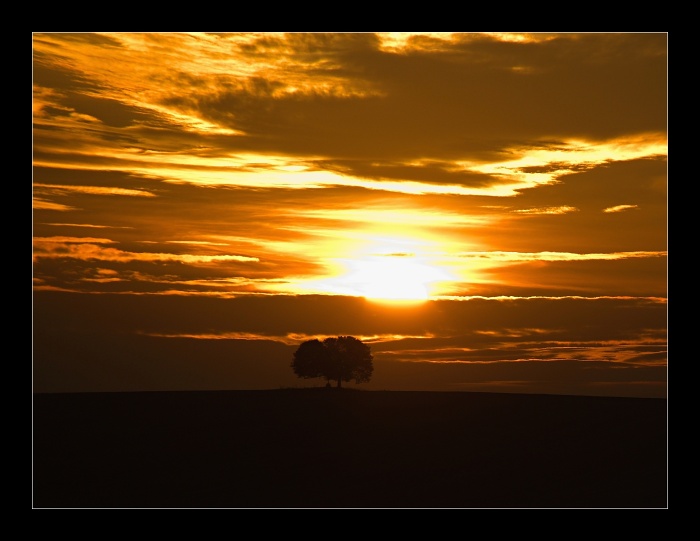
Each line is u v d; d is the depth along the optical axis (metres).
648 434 80.06
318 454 77.44
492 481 67.62
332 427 87.56
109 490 66.81
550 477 68.25
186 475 71.44
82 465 74.25
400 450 78.06
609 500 61.56
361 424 88.69
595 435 80.56
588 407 93.44
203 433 85.56
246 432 86.06
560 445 77.62
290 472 71.88
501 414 91.31
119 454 77.81
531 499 62.56
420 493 64.94
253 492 66.25
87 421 90.50
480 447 78.19
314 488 67.06
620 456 73.19
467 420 88.94
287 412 95.00
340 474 71.06
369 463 74.12
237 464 74.62
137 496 64.94
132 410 96.25
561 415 89.56
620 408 92.31
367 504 62.44
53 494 65.50
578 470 69.81
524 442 79.19
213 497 64.75
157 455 77.56
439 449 77.88
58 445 80.69
